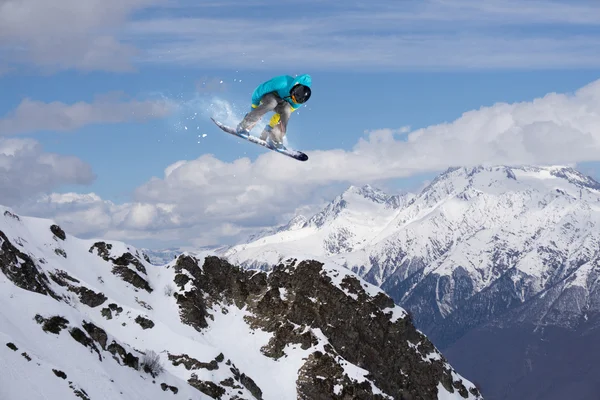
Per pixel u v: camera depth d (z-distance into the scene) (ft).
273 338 415.03
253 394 354.13
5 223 377.91
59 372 160.25
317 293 460.96
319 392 375.66
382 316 467.11
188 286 437.99
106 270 433.07
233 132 97.19
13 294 198.18
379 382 438.81
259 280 474.49
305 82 94.79
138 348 336.49
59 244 423.23
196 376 320.09
